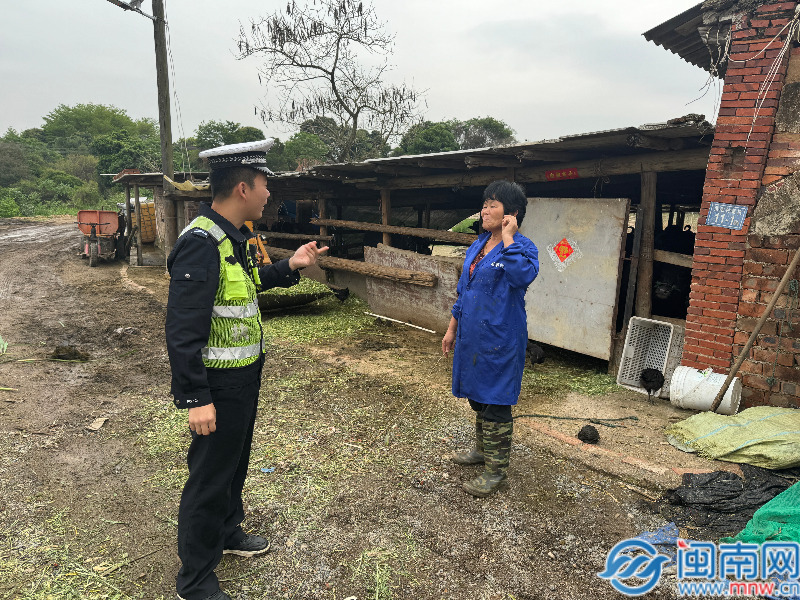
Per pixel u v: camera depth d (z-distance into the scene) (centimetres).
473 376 309
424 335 741
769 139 413
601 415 445
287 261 239
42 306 902
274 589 239
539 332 630
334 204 1146
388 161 691
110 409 454
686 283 660
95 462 360
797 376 412
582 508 307
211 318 196
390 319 823
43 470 346
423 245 1138
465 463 357
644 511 304
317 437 401
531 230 627
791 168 406
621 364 521
